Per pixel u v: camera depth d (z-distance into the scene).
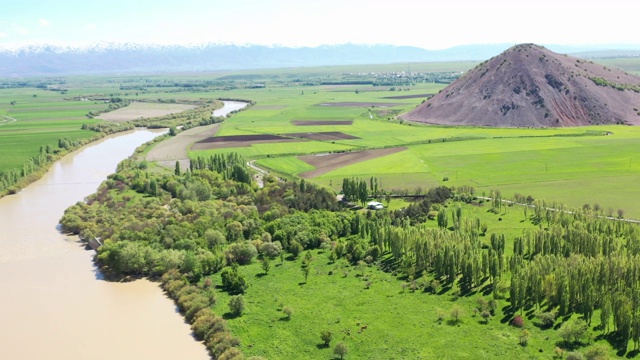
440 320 113.12
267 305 122.75
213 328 111.69
